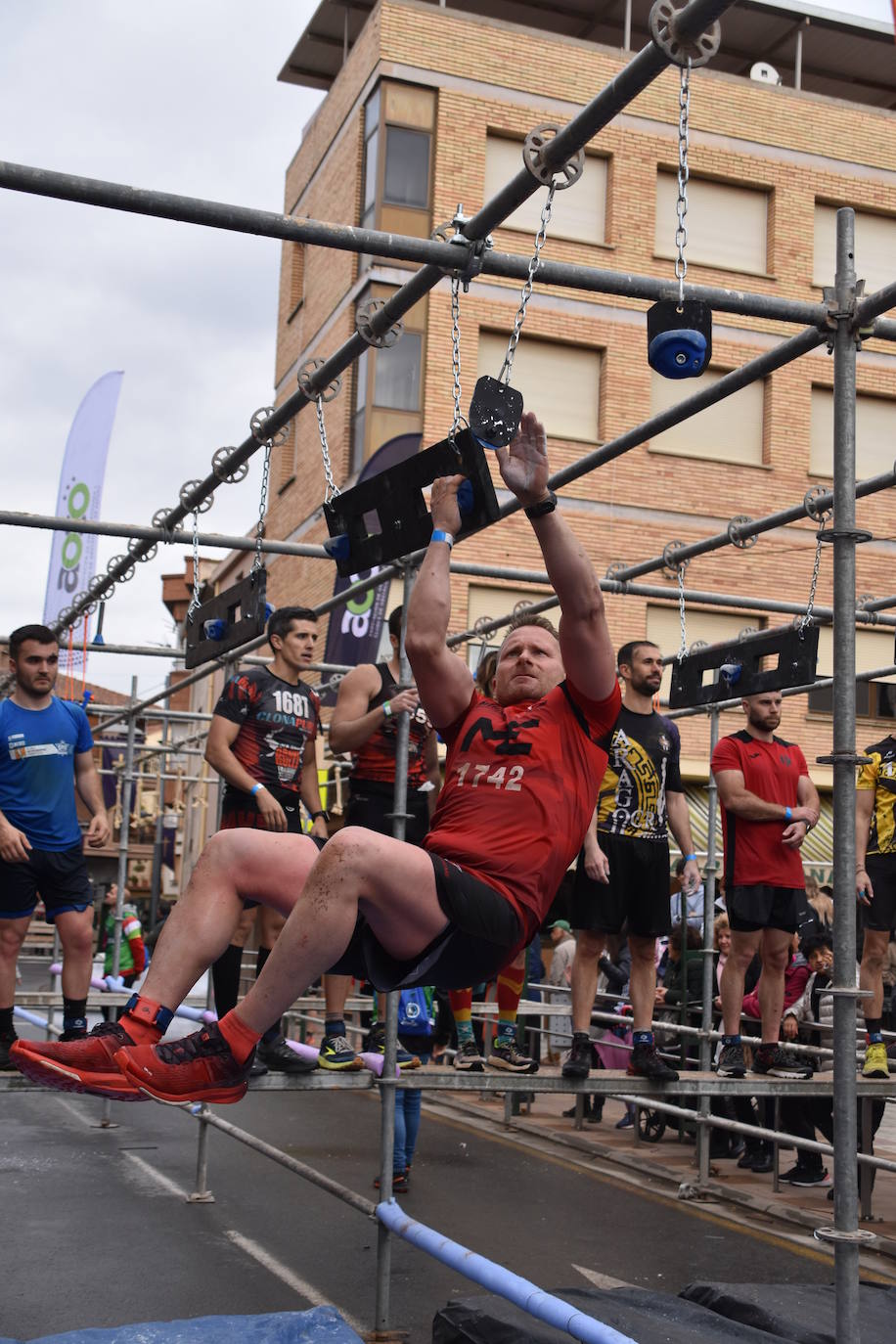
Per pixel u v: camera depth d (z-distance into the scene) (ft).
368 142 62.49
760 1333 14.43
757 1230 22.08
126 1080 10.21
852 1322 11.01
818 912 29.01
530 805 11.08
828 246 66.80
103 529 20.44
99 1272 18.06
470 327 60.03
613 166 62.64
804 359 63.67
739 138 64.95
